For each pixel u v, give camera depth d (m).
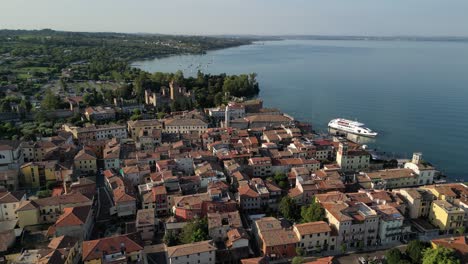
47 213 173.62
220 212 174.50
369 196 185.50
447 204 177.88
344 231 160.12
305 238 155.12
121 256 137.88
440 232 173.50
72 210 163.50
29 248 152.50
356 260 154.25
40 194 193.25
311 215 171.12
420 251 145.12
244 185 197.88
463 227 173.75
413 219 183.88
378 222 165.38
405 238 170.12
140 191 195.25
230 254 149.50
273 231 157.88
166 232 163.12
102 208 189.88
